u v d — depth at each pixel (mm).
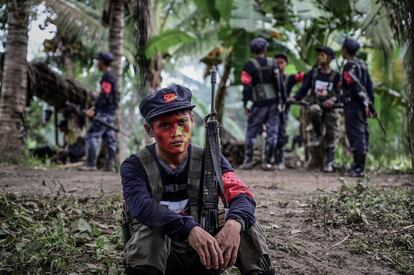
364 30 8602
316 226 4902
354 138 8570
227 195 2852
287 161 12070
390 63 11805
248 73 9625
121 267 3617
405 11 5402
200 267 2869
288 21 11711
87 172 8828
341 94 9352
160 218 2633
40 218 4531
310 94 9688
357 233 4773
